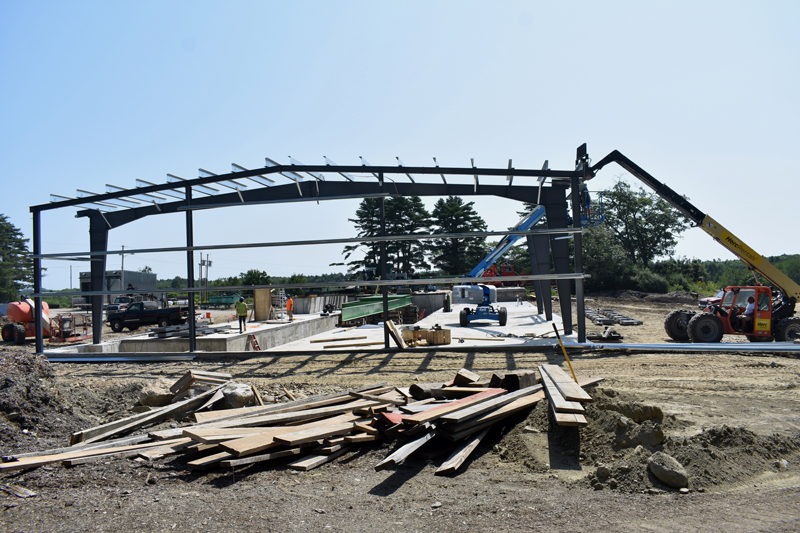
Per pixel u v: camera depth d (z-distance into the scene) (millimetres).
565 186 16156
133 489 5152
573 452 5613
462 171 14219
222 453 5887
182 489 5168
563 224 16234
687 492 4598
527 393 7219
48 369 8352
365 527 4180
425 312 30312
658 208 60094
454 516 4328
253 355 14992
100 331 18562
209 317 31312
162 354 15234
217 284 66312
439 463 5750
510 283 40500
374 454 6125
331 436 6215
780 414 6914
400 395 7969
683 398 8000
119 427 7133
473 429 6117
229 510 4574
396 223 63406
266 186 15758
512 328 19359
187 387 9070
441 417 5949
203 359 15055
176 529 4176
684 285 50969
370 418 6887
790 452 5516
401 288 33125
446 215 63875
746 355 12453
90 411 8414
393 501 4738
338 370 12320
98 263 18344
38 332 16891
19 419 6906
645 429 5328
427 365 12445
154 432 6691
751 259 14734
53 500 4789
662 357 12305
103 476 5406
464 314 20484
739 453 5215
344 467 5773
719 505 4320
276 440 5875
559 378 7395
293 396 9211
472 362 12594
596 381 8211
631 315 27172
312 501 4793
